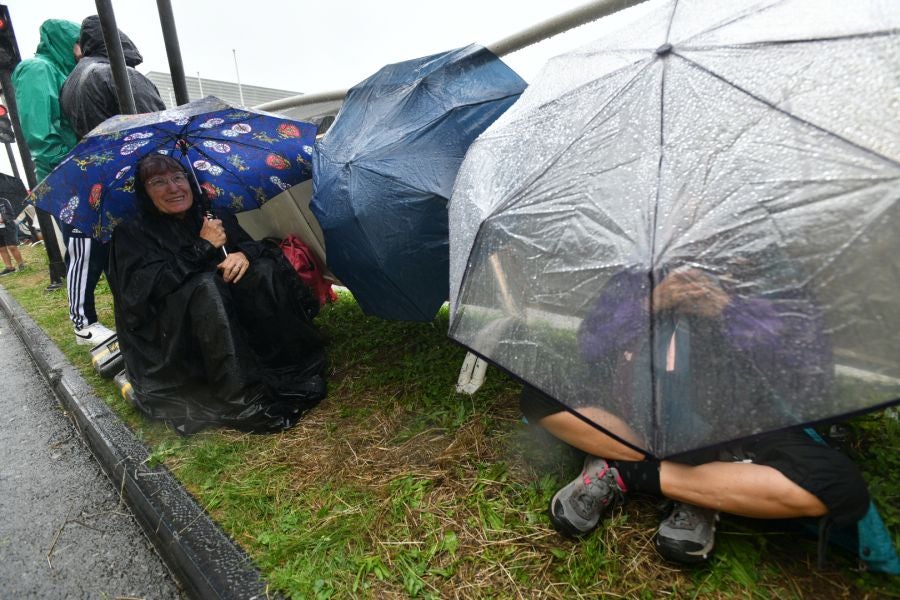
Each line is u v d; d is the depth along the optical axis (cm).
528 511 165
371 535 163
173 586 167
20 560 183
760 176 101
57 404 313
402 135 203
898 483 152
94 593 166
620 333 106
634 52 134
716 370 99
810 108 101
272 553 158
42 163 377
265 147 277
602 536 152
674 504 149
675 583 137
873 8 108
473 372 236
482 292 133
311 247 325
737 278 99
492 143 156
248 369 232
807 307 95
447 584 144
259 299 251
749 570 137
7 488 229
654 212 107
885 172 92
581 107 134
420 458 199
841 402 92
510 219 129
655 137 114
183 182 246
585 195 119
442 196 189
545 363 117
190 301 229
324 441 219
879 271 91
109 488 222
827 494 121
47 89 367
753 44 114
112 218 270
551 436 194
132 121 221
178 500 190
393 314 229
